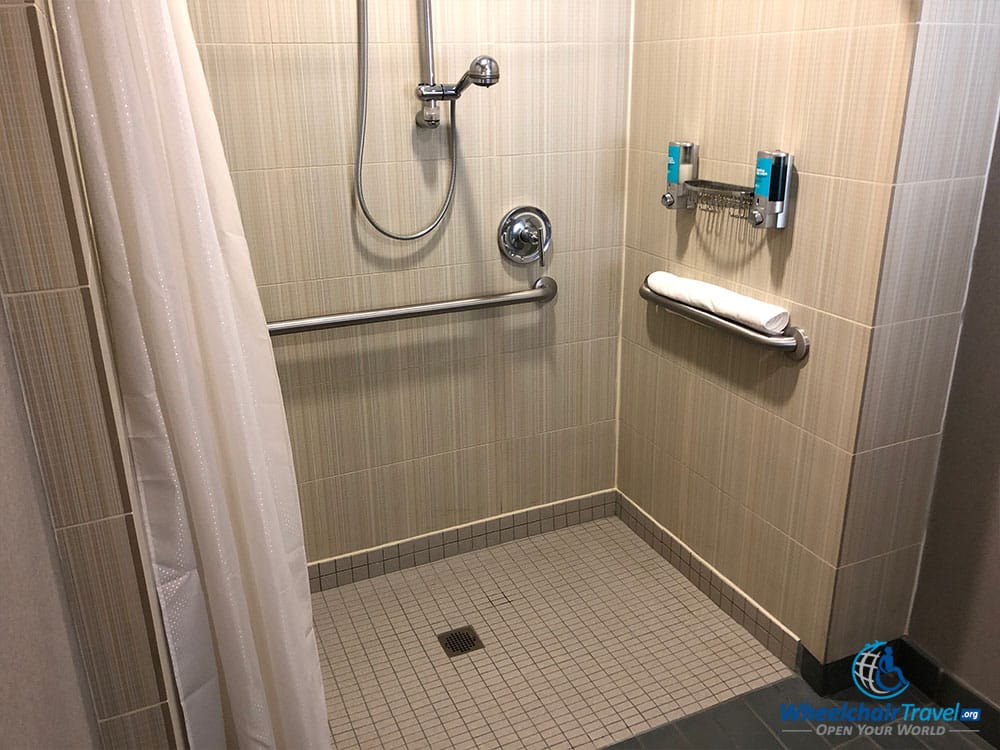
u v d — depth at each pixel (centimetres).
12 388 92
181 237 113
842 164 157
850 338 162
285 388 205
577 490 257
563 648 206
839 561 176
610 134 220
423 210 204
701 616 217
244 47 176
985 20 144
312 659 144
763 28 171
